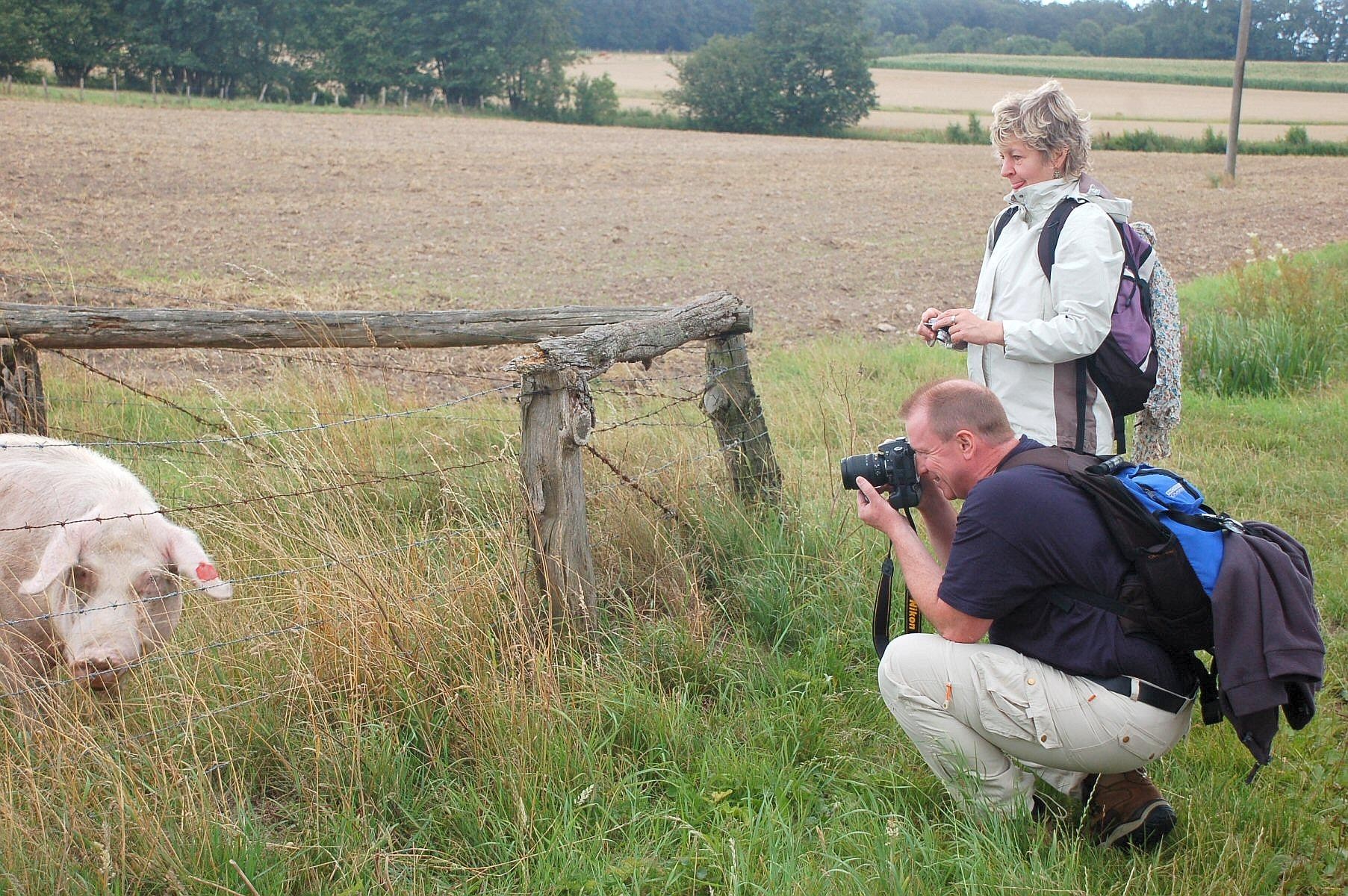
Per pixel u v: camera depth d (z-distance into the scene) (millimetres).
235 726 3584
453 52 63000
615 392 6047
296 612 3918
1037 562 2971
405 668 3697
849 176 33594
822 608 4504
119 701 3580
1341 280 12070
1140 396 3789
